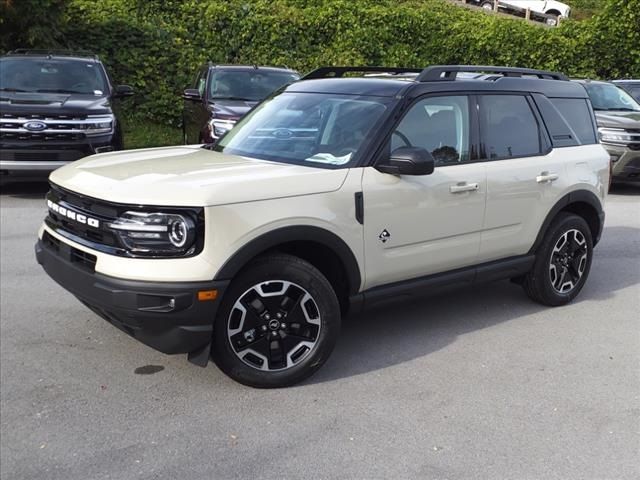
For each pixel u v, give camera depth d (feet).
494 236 15.97
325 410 12.07
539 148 17.19
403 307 17.78
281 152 14.49
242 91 35.88
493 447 10.95
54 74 32.32
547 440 11.21
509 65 58.54
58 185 13.32
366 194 13.28
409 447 10.89
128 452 10.59
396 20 55.57
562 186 17.26
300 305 12.76
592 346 15.34
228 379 13.16
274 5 54.08
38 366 13.55
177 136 46.70
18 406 11.94
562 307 18.07
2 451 10.54
